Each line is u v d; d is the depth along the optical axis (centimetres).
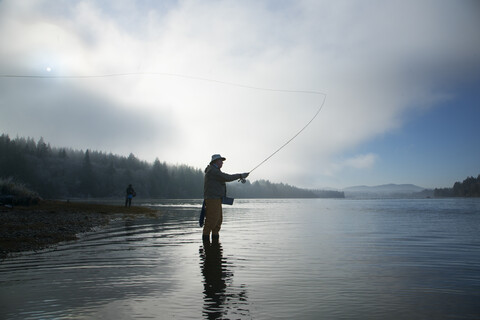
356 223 1212
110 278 380
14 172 9006
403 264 463
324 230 954
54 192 9762
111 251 562
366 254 541
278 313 270
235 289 338
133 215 1567
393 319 257
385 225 1126
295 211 2333
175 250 572
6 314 267
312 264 461
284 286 349
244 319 256
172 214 1750
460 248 611
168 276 390
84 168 10550
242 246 626
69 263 462
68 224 1005
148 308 281
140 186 11781
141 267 438
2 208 1385
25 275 394
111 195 10819
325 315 266
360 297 312
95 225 1034
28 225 913
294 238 759
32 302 296
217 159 750
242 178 763
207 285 352
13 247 592
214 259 493
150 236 777
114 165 13175
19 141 11881
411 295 319
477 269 433
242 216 1709
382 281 371
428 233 874
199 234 816
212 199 725
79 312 271
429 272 415
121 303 294
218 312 271
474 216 1655
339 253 552
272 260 486
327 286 350
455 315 265
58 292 326
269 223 1209
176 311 274
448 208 2817
